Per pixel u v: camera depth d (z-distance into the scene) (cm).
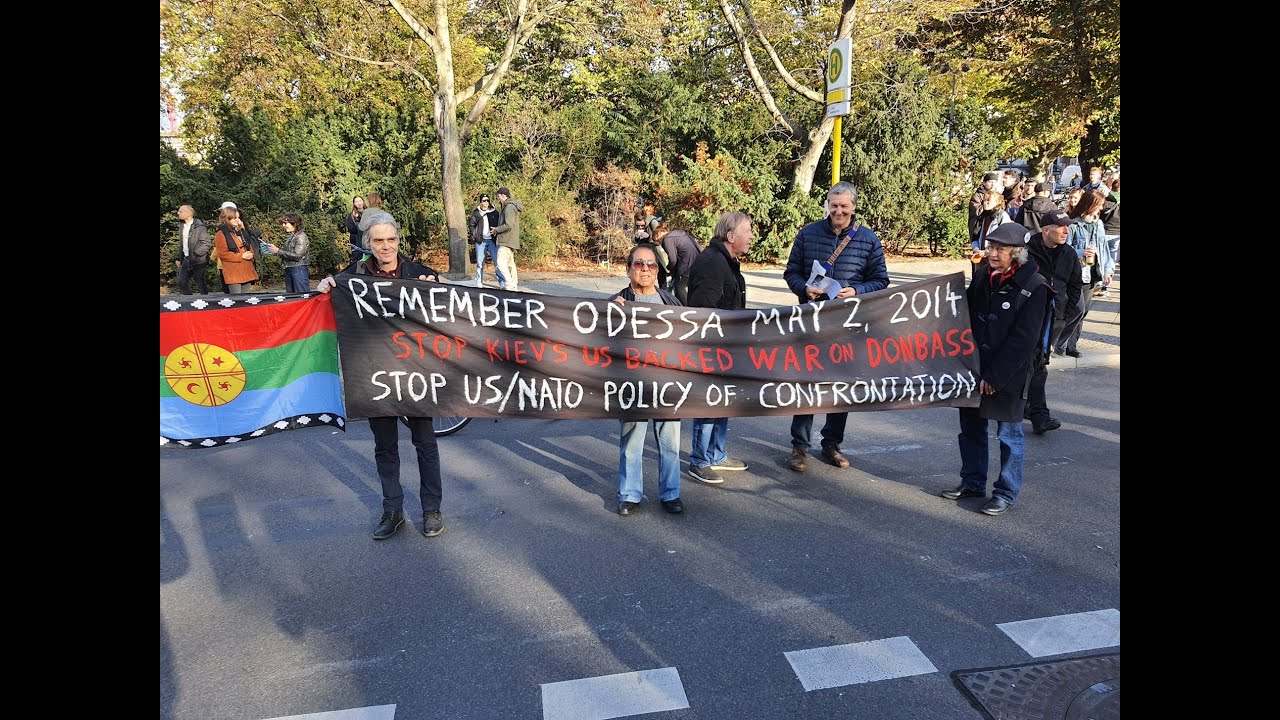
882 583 393
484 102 1702
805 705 300
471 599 384
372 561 427
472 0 1925
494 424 695
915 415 711
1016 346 459
